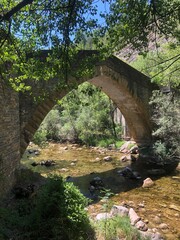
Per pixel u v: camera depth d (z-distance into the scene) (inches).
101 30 182.5
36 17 188.7
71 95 302.8
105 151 734.5
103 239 213.8
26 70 224.4
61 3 177.8
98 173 506.9
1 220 227.1
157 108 608.7
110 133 860.6
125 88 557.3
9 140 325.1
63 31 180.7
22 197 312.3
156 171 496.7
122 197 367.2
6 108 315.6
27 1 150.3
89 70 230.4
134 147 676.1
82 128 867.4
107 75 497.4
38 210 218.1
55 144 870.4
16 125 357.4
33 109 383.2
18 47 219.0
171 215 304.2
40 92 385.7
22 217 238.1
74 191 222.8
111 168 546.9
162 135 575.8
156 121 610.5
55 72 212.5
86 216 216.8
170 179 454.6
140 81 604.7
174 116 529.3
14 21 193.6
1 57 216.5
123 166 562.3
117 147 759.1
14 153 346.0
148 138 681.0
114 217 256.5
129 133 757.9
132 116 666.2
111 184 434.0
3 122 304.5
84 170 531.2
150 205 335.3
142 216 300.0
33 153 722.8
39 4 183.5
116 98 621.3
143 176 480.7
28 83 377.4
